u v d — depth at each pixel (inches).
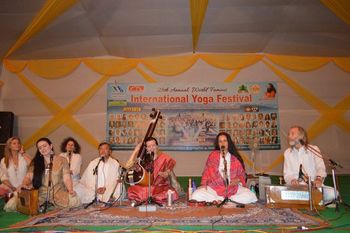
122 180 194.5
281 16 255.1
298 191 165.8
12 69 339.9
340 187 266.5
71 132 334.6
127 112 336.2
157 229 123.1
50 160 174.7
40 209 172.9
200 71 339.9
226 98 335.9
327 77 339.3
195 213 156.0
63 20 256.5
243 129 331.0
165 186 198.2
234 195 184.4
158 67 339.0
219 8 242.5
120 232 119.3
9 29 265.9
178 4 234.7
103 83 340.8
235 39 302.0
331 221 135.9
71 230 123.0
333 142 330.0
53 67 341.7
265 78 339.0
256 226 126.5
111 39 296.4
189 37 296.0
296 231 117.8
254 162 325.7
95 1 228.7
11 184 210.2
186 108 334.6
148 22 263.0
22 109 338.0
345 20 243.6
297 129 186.1
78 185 204.8
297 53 333.1
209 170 193.3
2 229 127.4
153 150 197.6
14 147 209.9
